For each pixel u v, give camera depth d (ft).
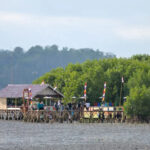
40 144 622.54
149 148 596.70
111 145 616.39
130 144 625.82
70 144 623.36
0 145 613.11
